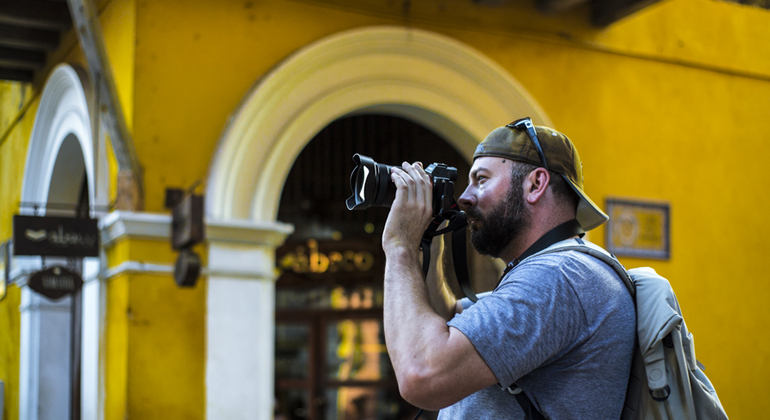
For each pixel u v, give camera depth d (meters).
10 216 7.96
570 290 1.44
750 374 6.16
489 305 1.42
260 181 4.91
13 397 7.28
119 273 4.71
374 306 7.57
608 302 1.46
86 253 4.74
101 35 4.59
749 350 6.19
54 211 6.78
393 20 5.43
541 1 5.77
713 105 6.39
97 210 5.00
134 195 4.66
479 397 1.54
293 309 7.57
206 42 4.97
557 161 1.62
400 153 6.70
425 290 1.52
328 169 6.92
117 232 4.69
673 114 6.23
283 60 5.06
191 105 4.89
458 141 5.66
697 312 6.06
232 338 4.75
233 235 4.78
